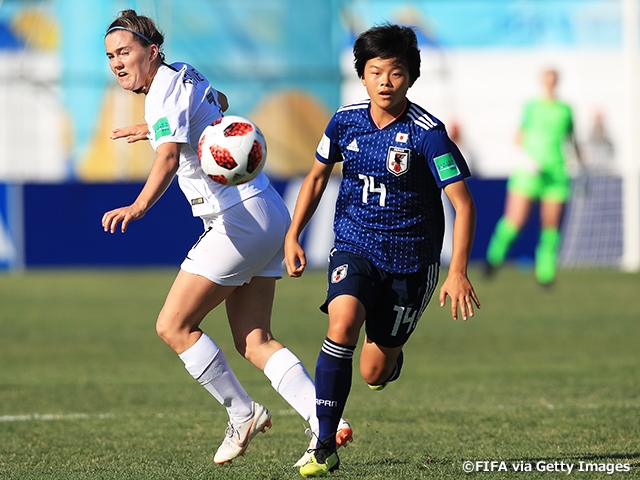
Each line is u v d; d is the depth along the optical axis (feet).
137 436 67.15
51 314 146.61
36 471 54.65
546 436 64.75
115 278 195.11
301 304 158.10
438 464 55.36
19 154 308.19
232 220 53.52
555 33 336.29
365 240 54.34
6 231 207.62
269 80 297.74
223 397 54.80
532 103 164.14
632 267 209.77
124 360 107.34
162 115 51.60
